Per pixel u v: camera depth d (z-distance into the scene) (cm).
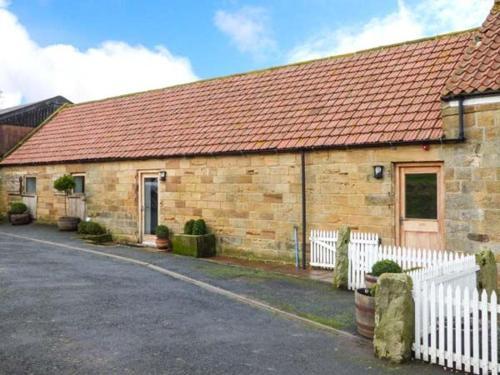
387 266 779
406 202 1142
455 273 750
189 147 1565
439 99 1166
